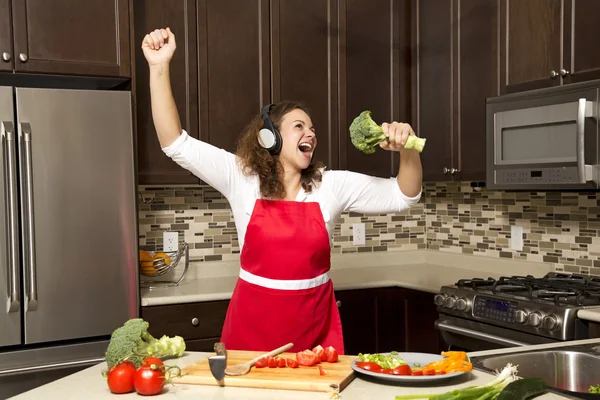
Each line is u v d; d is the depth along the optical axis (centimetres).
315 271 228
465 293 307
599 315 252
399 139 198
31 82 332
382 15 397
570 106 282
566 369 202
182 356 194
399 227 446
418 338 355
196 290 340
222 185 228
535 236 367
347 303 358
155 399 156
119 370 162
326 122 382
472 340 304
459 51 364
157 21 342
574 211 342
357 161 391
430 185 446
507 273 384
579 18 287
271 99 367
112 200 310
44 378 296
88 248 306
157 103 209
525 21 316
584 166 275
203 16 351
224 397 155
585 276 333
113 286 311
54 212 299
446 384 163
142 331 185
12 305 289
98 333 308
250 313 227
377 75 396
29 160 291
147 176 339
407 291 361
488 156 327
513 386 149
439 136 382
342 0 385
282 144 223
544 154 297
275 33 367
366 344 362
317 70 379
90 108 305
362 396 154
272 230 223
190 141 220
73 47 311
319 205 228
